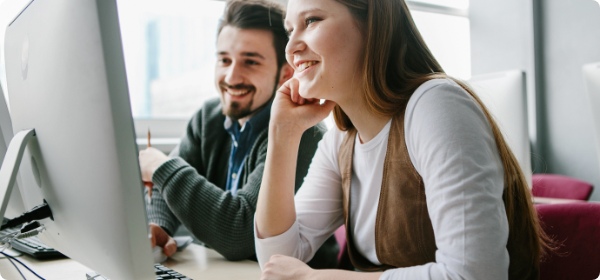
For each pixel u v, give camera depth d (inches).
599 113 50.1
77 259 27.1
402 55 31.9
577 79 125.8
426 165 26.9
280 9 57.9
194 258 42.6
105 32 19.0
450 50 141.6
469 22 145.3
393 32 31.5
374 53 30.8
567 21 127.6
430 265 25.0
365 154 34.6
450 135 25.7
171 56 95.0
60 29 21.7
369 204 34.7
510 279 29.6
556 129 132.3
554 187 86.4
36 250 36.5
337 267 48.2
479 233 23.3
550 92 133.6
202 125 62.2
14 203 34.3
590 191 81.0
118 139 19.3
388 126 32.6
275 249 36.3
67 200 24.4
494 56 142.0
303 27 33.0
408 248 31.8
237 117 59.4
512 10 137.3
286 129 37.1
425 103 28.1
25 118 27.8
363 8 31.1
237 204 44.5
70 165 22.9
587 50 122.7
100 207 21.2
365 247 35.8
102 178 20.4
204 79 98.3
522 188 30.1
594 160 121.7
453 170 24.9
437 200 25.5
